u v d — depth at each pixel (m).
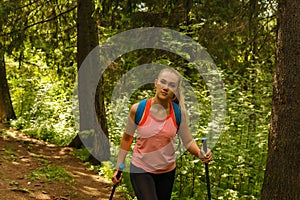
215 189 5.85
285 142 4.05
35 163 8.18
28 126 12.27
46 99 13.33
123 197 6.59
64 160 8.89
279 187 4.09
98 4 7.47
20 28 9.56
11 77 14.57
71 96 12.32
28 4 9.75
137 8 8.37
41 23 10.21
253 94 6.59
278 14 4.18
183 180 6.47
